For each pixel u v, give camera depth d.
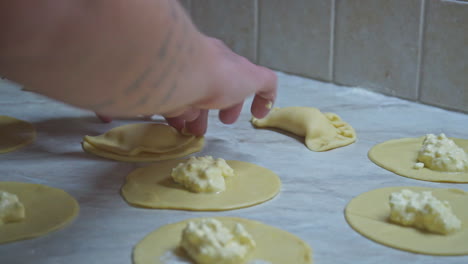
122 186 0.78
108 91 0.44
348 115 1.07
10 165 0.85
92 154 0.90
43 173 0.83
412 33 1.08
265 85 0.73
